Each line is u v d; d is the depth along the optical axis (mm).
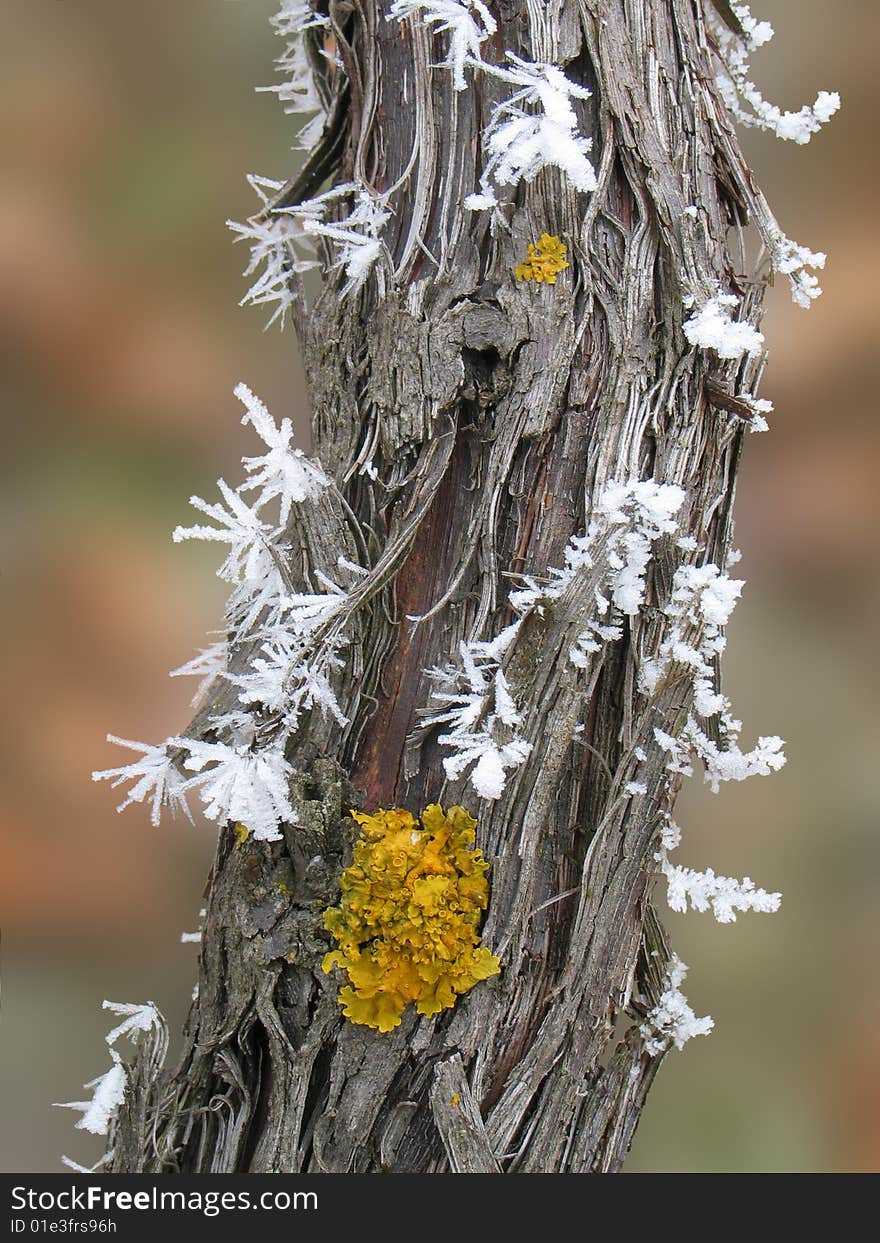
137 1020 561
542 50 536
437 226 542
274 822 536
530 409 537
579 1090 546
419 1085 542
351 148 555
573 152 525
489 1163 537
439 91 542
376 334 542
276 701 539
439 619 545
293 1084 544
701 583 537
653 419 538
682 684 543
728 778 550
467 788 542
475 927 541
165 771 544
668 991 562
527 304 536
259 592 552
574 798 546
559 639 535
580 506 539
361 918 540
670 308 538
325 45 563
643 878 548
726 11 554
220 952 552
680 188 539
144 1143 554
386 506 544
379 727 548
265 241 565
